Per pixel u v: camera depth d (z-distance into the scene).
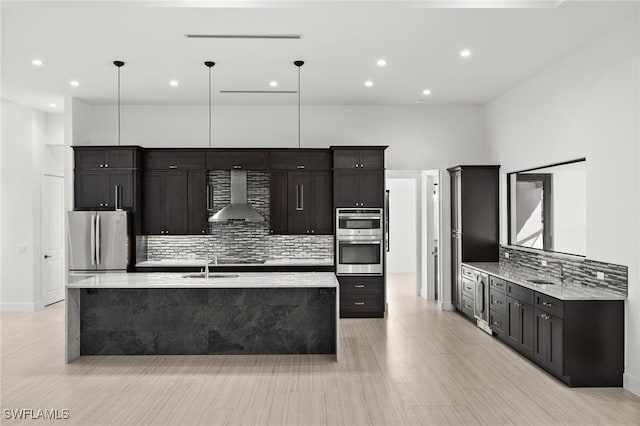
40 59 5.79
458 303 7.87
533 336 5.18
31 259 8.09
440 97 7.77
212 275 6.16
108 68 6.16
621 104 4.64
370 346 5.99
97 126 8.23
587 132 5.22
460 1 3.93
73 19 4.61
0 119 8.06
